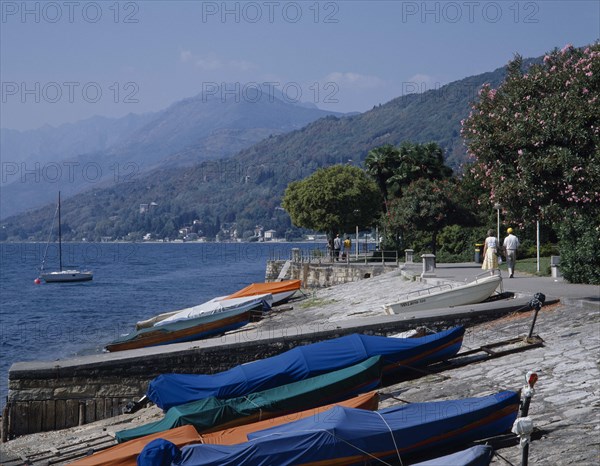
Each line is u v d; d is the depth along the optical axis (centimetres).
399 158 8831
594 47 2738
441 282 3891
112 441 1998
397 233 7094
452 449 1448
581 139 2573
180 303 7531
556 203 2627
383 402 1927
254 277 11325
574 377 1778
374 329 2645
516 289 3244
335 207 7719
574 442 1370
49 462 1884
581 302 2594
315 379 1938
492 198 2752
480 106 2873
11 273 13688
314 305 4550
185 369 2469
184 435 1550
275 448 1318
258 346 2527
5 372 3894
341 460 1348
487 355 2216
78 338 5097
